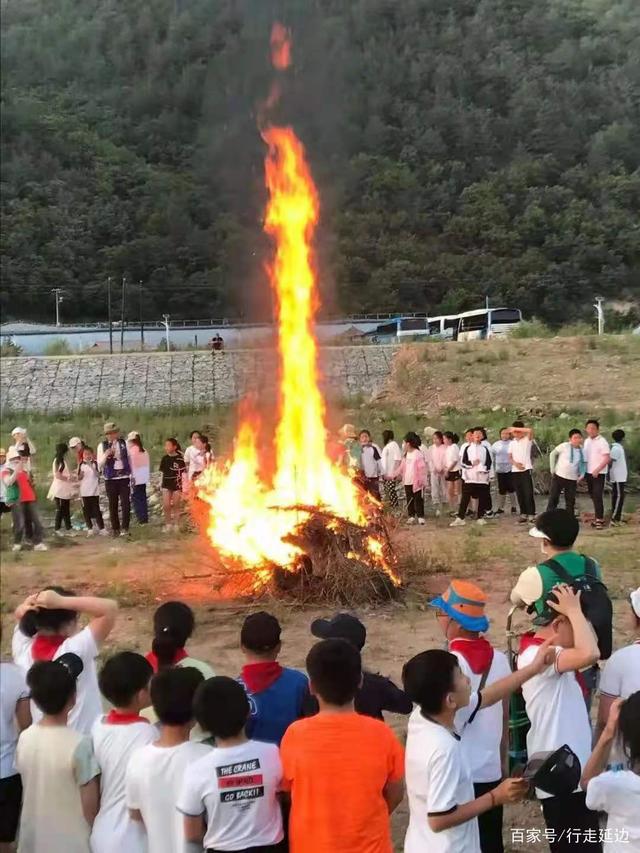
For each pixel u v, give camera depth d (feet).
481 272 315.99
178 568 41.11
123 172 359.46
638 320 270.05
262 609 33.99
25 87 402.52
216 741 12.48
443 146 364.38
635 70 396.78
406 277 310.24
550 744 14.17
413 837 12.09
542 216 330.34
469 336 172.55
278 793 12.12
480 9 407.85
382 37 387.96
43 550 50.34
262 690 14.05
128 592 37.24
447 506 64.54
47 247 329.31
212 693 11.98
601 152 359.66
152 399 124.06
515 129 371.15
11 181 352.08
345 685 11.90
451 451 60.39
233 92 371.56
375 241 328.08
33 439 96.17
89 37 412.36
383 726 12.05
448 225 333.21
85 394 124.57
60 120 376.27
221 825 11.80
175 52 395.96
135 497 58.95
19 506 50.93
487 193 341.41
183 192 349.00
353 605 34.24
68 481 57.77
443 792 11.69
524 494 56.08
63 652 15.19
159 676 12.63
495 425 91.61
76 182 351.67
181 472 56.90
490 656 14.16
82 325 271.49
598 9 437.58
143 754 12.59
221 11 390.83
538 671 13.74
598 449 54.03
